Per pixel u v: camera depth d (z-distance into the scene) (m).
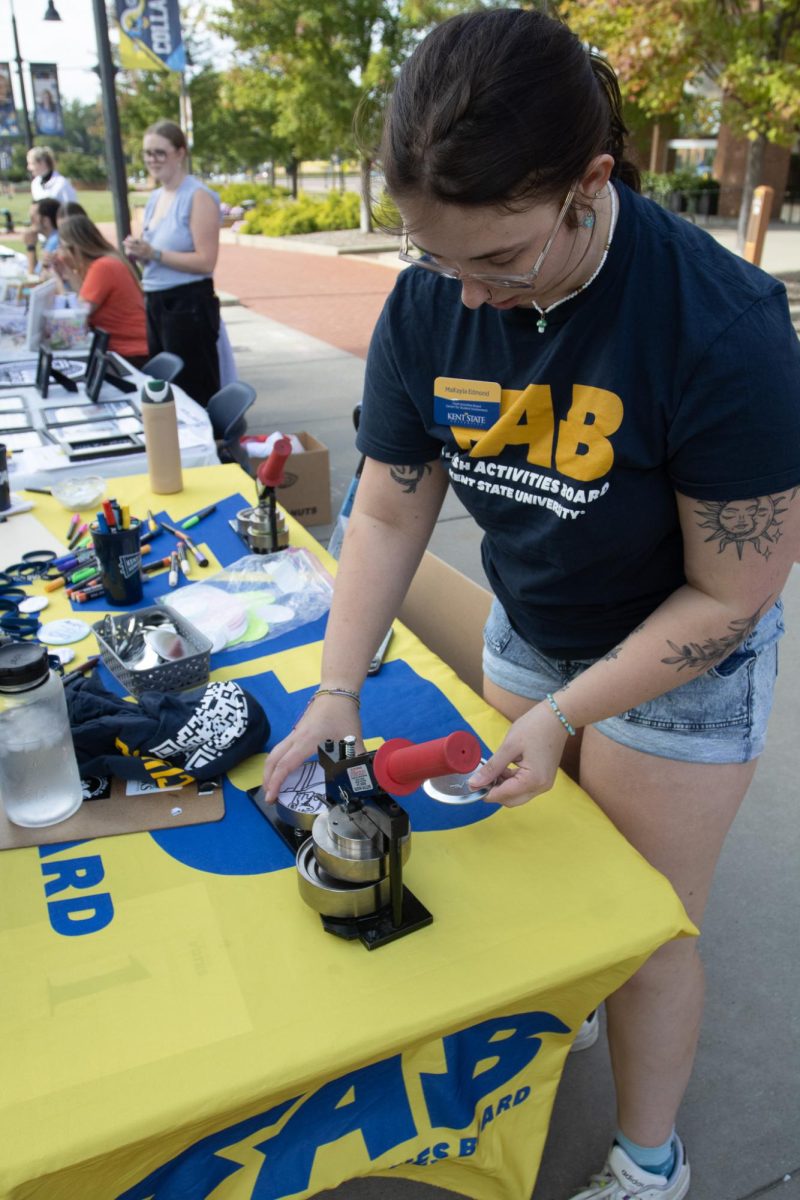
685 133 16.98
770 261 11.22
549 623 1.23
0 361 3.85
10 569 1.82
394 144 0.80
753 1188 1.52
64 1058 0.84
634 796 1.17
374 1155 1.03
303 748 1.10
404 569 1.28
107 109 6.83
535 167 0.77
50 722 1.09
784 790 2.47
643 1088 1.29
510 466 1.07
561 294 0.93
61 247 4.66
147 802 1.17
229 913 1.01
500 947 0.96
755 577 0.96
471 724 1.36
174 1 6.86
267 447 3.74
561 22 0.82
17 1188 0.75
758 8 8.88
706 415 0.89
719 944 2.00
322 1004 0.89
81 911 1.01
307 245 15.80
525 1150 1.17
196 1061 0.84
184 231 4.23
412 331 1.10
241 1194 0.98
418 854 1.10
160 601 1.69
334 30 14.93
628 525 1.01
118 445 2.62
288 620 1.66
